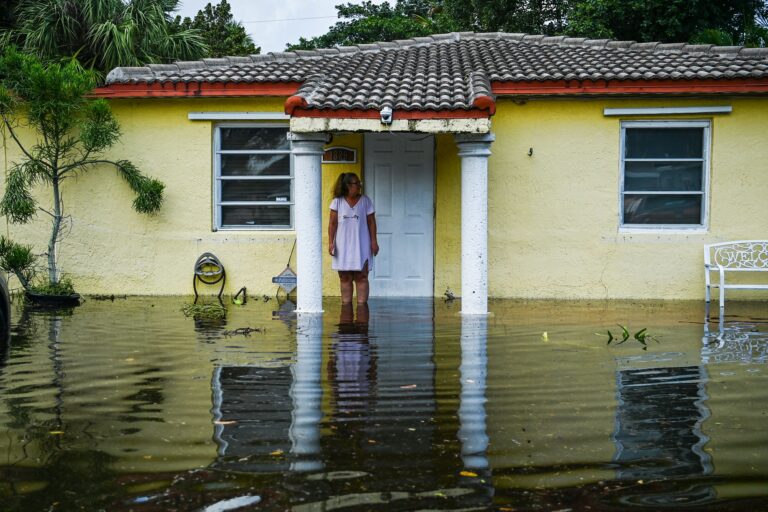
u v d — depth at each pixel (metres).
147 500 3.95
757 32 18.23
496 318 9.84
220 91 11.89
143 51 16.84
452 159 12.12
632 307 10.91
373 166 12.28
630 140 11.95
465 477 4.25
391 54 14.21
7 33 16.45
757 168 11.70
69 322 9.48
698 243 11.79
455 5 26.59
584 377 6.47
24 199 11.78
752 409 5.53
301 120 10.17
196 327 9.11
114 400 5.76
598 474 4.31
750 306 11.02
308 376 6.51
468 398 5.80
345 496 3.99
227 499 3.96
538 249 11.95
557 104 11.86
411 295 12.34
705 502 3.95
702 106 11.63
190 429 5.06
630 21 21.25
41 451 4.66
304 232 10.46
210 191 12.34
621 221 11.95
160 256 12.37
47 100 11.45
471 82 11.14
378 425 5.14
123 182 12.33
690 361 7.10
